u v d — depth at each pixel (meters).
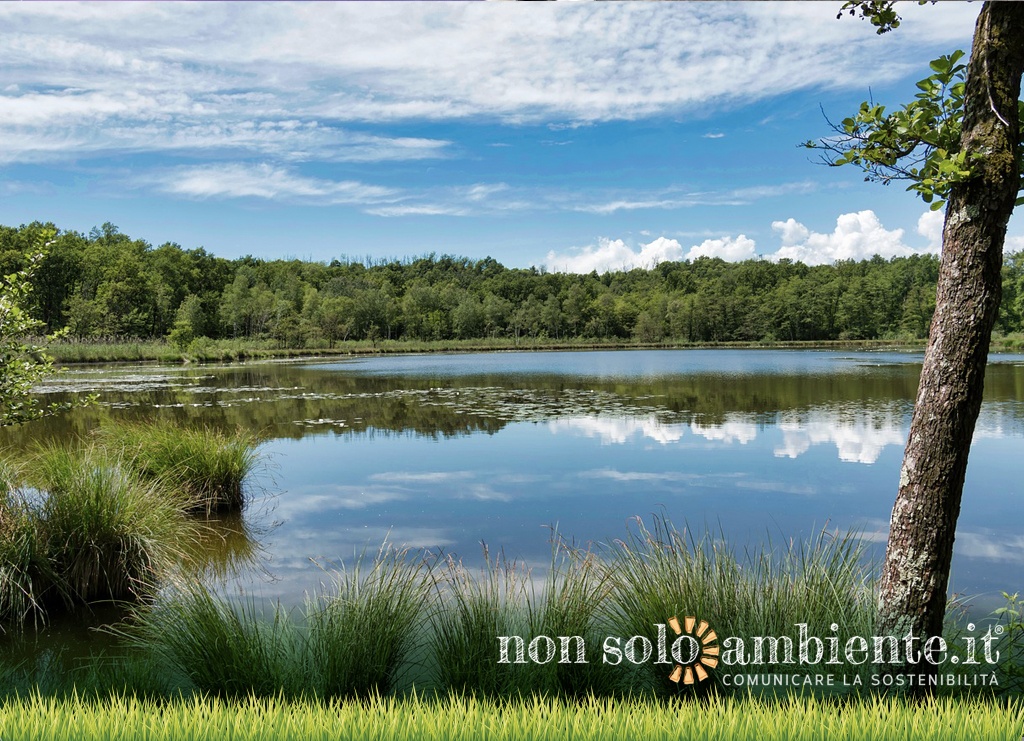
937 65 2.67
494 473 8.29
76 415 13.45
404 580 3.87
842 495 7.07
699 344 72.00
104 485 5.00
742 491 7.26
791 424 11.59
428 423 12.27
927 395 2.56
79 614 4.46
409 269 118.12
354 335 67.75
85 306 47.59
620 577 3.56
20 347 5.16
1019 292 52.00
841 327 73.12
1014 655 3.20
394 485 7.77
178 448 6.98
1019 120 2.49
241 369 31.05
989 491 7.14
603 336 78.69
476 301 84.69
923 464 2.57
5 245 53.41
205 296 65.62
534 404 14.99
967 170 2.31
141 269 64.19
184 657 3.29
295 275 92.00
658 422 12.03
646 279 105.81
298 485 7.83
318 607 3.82
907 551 2.62
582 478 7.94
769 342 72.81
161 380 23.58
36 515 4.76
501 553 5.39
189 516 6.60
